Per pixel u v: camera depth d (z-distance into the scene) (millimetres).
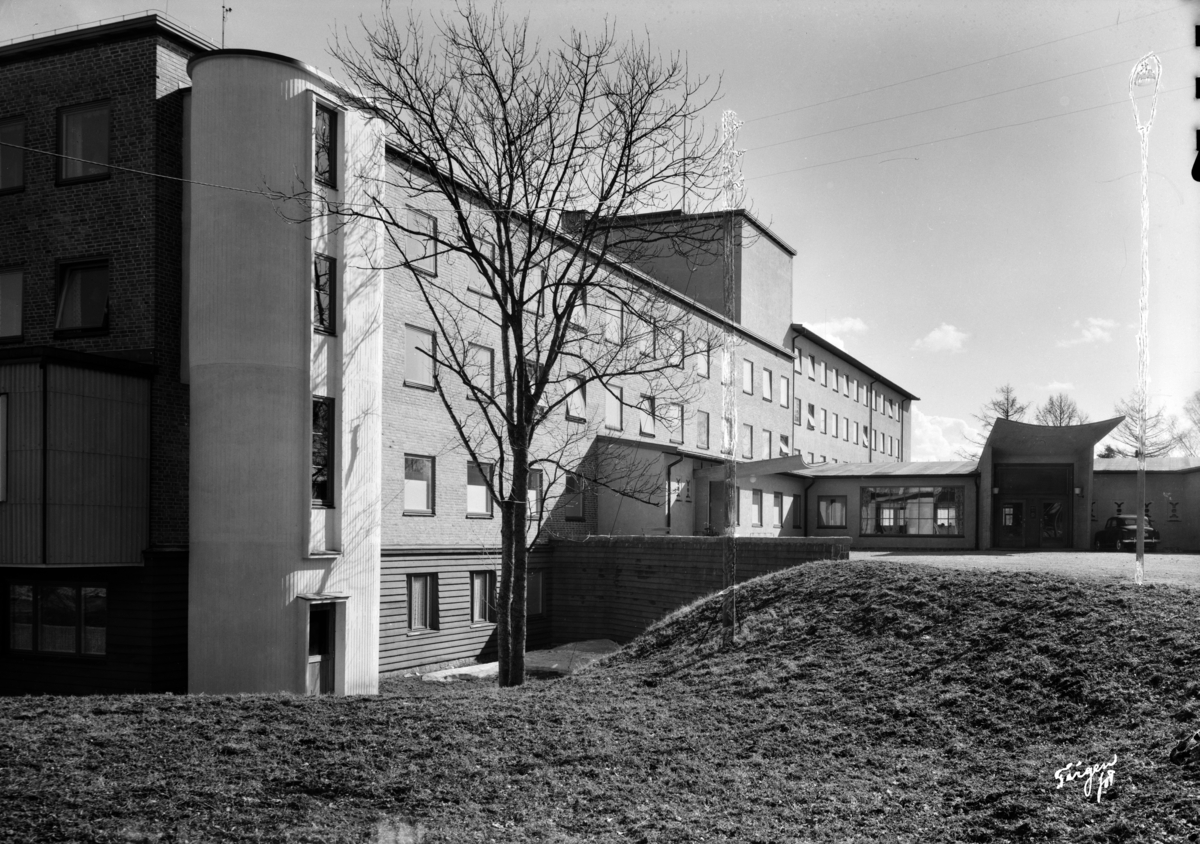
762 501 44312
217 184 20703
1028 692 11742
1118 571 17891
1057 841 7625
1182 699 10414
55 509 19000
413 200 25812
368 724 11219
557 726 11633
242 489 20469
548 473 32781
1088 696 11172
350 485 22250
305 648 20766
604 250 18344
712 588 26781
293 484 20875
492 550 28953
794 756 10703
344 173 22234
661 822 8570
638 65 18016
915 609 15625
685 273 48469
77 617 21250
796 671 14266
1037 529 40844
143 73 21484
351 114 22484
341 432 22016
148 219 21250
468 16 17984
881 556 30234
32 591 21703
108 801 8398
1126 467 41781
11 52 22359
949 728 11297
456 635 27531
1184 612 12797
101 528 19766
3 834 7570
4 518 19047
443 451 27266
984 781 9398
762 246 52969
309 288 21203
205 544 20594
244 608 20359
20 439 19047
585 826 8492
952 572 17203
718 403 46156
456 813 8664
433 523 26844
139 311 21188
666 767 10234
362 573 22547
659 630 19094
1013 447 40594
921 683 12859
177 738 10344
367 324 22938
